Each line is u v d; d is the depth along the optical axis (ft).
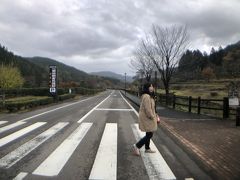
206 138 30.50
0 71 212.84
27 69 343.26
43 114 56.90
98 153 24.84
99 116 54.03
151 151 25.23
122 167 20.92
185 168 20.89
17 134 33.58
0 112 60.18
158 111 60.95
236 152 24.45
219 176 18.47
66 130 36.78
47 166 20.79
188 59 109.50
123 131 36.60
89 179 18.21
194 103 88.94
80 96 171.22
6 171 19.52
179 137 31.09
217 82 226.58
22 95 131.23
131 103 101.14
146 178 18.61
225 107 47.21
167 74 86.28
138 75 151.94
